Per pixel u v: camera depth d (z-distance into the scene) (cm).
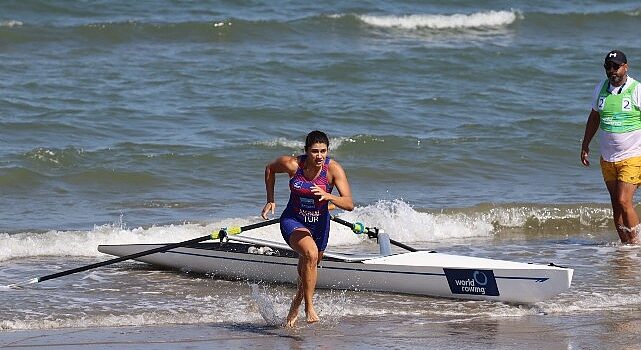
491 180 5756
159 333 3075
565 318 3262
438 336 3042
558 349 2902
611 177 4422
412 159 6044
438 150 6216
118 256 4144
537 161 6138
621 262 4144
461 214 4988
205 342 2970
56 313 3325
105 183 5497
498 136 6569
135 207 5072
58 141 6228
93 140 6288
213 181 5584
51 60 8431
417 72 8369
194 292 3675
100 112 6869
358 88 7812
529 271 3400
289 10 10506
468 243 4603
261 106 7131
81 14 9906
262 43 9325
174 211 5000
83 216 4884
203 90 7556
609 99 4300
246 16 10138
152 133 6475
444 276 3541
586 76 8381
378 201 5188
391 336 3041
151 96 7344
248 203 5172
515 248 4475
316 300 3525
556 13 10762
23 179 5447
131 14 9994
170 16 9988
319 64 8388
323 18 9956
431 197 5350
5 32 9062
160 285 3778
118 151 5950
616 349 2902
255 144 6194
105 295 3600
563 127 6819
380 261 3650
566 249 4444
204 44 9219
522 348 2911
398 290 3631
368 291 3675
